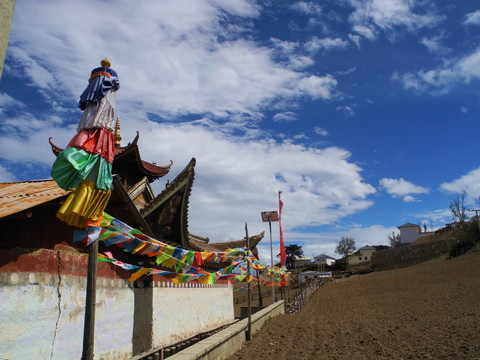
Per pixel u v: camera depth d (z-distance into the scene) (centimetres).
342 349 1302
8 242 802
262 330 1789
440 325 1598
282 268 2964
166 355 1388
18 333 776
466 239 5447
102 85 613
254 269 1675
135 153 1803
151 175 2016
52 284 889
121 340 1205
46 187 987
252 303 4828
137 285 1348
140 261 1366
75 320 960
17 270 791
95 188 581
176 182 1529
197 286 1839
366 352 1222
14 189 999
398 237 11462
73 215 575
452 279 3716
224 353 1166
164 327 1451
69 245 984
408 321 1844
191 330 1692
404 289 3712
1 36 394
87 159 578
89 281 564
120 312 1216
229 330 1312
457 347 1154
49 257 889
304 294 4362
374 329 1700
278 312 2550
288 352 1279
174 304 1568
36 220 884
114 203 1166
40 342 831
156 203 1471
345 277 7575
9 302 764
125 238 711
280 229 3203
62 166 557
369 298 3497
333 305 3456
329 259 11612
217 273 1087
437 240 6731
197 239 2367
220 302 2144
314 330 1789
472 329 1407
